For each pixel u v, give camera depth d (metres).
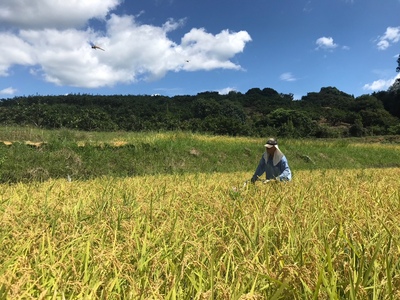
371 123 108.19
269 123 90.56
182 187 6.54
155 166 19.09
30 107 44.53
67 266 2.34
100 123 46.06
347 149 33.91
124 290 2.12
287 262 2.42
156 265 2.35
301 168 25.69
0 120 41.81
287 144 31.41
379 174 10.77
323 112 125.56
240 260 2.51
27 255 2.54
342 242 2.76
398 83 123.81
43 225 3.24
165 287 2.19
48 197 5.21
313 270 2.20
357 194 5.06
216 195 5.41
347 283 2.12
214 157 22.69
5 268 2.23
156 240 2.91
